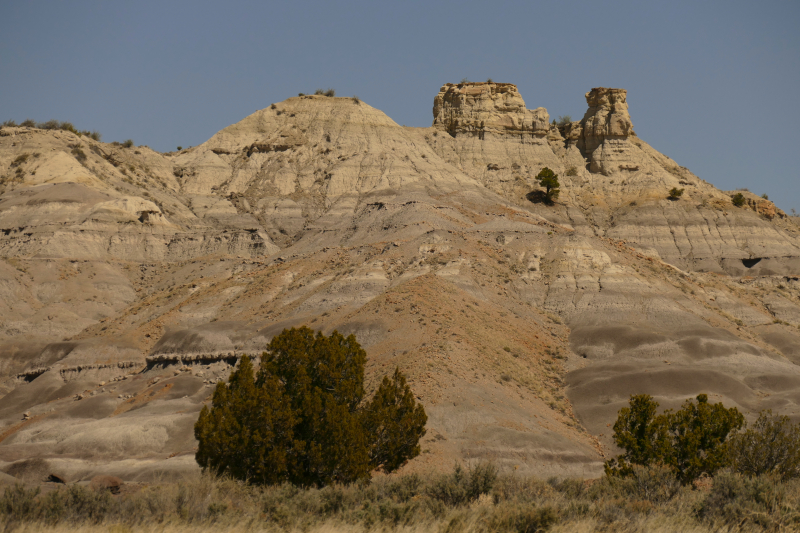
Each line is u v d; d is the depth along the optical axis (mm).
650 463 47812
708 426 50375
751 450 48031
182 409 90625
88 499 36688
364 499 38438
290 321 111500
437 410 71188
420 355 81250
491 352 89562
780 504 35156
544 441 69000
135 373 115500
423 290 101062
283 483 42188
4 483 59156
